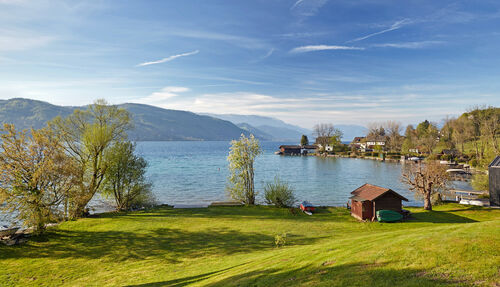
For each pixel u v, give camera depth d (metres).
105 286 16.97
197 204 48.94
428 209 39.81
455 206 41.56
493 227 14.65
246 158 47.97
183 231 29.34
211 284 13.65
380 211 33.31
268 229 30.00
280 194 44.94
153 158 155.12
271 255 18.20
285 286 11.30
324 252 15.53
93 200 50.44
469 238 12.99
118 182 40.84
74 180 30.77
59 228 30.41
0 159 26.06
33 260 21.97
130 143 42.44
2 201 25.75
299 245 22.88
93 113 37.91
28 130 28.45
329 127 193.00
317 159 156.38
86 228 30.61
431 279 9.73
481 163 83.25
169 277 17.20
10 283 18.08
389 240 15.48
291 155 192.75
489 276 9.47
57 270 20.03
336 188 67.31
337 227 30.83
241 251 22.34
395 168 107.94
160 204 48.16
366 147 174.38
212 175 88.00
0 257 22.59
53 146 29.75
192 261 20.67
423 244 13.09
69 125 36.66
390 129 156.62
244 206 45.50
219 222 33.50
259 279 12.80
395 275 10.42
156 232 29.02
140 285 16.42
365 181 77.44
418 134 162.38
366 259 12.44
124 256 22.50
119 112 39.34
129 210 41.97
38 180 27.56
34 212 26.70
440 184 43.12
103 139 36.97
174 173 92.69
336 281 10.75
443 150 117.50
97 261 21.59
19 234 27.81
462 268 10.25
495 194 42.12
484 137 91.62
